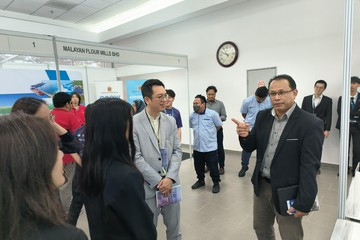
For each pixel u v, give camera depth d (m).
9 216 0.43
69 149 1.57
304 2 3.93
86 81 5.67
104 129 0.85
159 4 5.58
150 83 1.62
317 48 3.88
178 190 1.70
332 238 1.02
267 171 1.50
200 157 3.28
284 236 1.43
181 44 5.72
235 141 5.11
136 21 5.94
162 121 1.70
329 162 3.92
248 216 2.52
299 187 1.29
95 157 0.85
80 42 2.95
